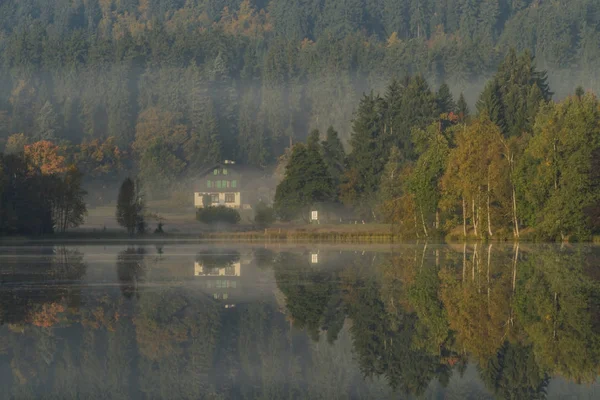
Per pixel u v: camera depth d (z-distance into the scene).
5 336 128.50
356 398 98.31
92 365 111.56
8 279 198.00
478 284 185.12
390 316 145.25
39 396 98.56
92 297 166.75
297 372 108.19
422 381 104.44
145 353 117.88
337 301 161.12
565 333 131.62
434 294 170.00
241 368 110.62
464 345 123.94
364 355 117.69
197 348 120.50
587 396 98.44
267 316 145.12
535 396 98.44
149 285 185.12
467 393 100.44
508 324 138.50
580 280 192.25
